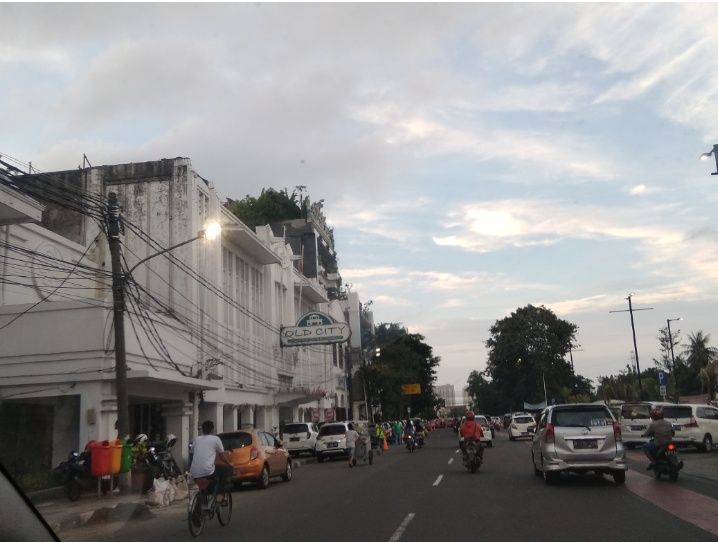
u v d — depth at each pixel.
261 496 17.20
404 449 40.91
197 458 11.62
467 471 21.09
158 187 29.89
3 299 21.92
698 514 11.64
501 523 10.95
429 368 86.62
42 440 20.62
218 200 32.34
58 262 24.75
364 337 80.75
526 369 79.75
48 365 20.66
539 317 80.19
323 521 11.96
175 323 26.17
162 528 12.59
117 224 18.20
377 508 13.29
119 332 17.45
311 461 34.03
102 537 11.78
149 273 29.12
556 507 12.60
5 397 20.58
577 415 16.00
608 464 15.59
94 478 16.58
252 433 19.56
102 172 30.22
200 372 27.38
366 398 65.62
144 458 17.72
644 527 10.39
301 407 47.56
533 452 18.53
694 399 57.12
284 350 41.88
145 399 24.52
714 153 19.48
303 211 67.56
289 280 44.47
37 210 19.00
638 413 28.34
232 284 34.25
